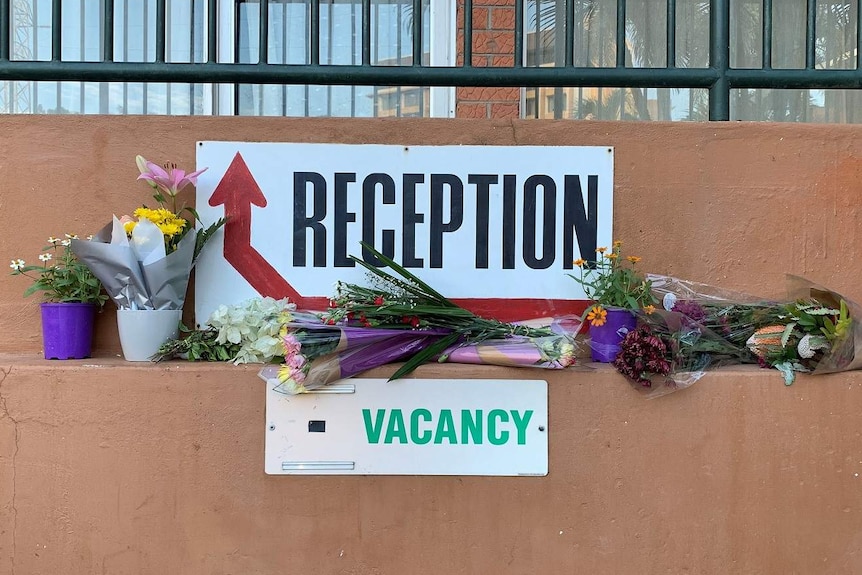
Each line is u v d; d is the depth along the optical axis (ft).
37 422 6.82
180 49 11.93
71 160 7.58
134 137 7.61
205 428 6.87
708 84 7.97
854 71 7.91
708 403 6.97
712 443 6.99
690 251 7.74
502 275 7.66
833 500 7.02
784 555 7.02
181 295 7.30
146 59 11.88
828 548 7.02
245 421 6.88
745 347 7.29
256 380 6.88
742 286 7.75
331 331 6.73
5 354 7.50
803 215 7.77
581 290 7.67
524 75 7.89
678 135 7.72
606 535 7.01
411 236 7.65
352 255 7.63
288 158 7.59
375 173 7.63
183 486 6.88
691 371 7.05
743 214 7.75
